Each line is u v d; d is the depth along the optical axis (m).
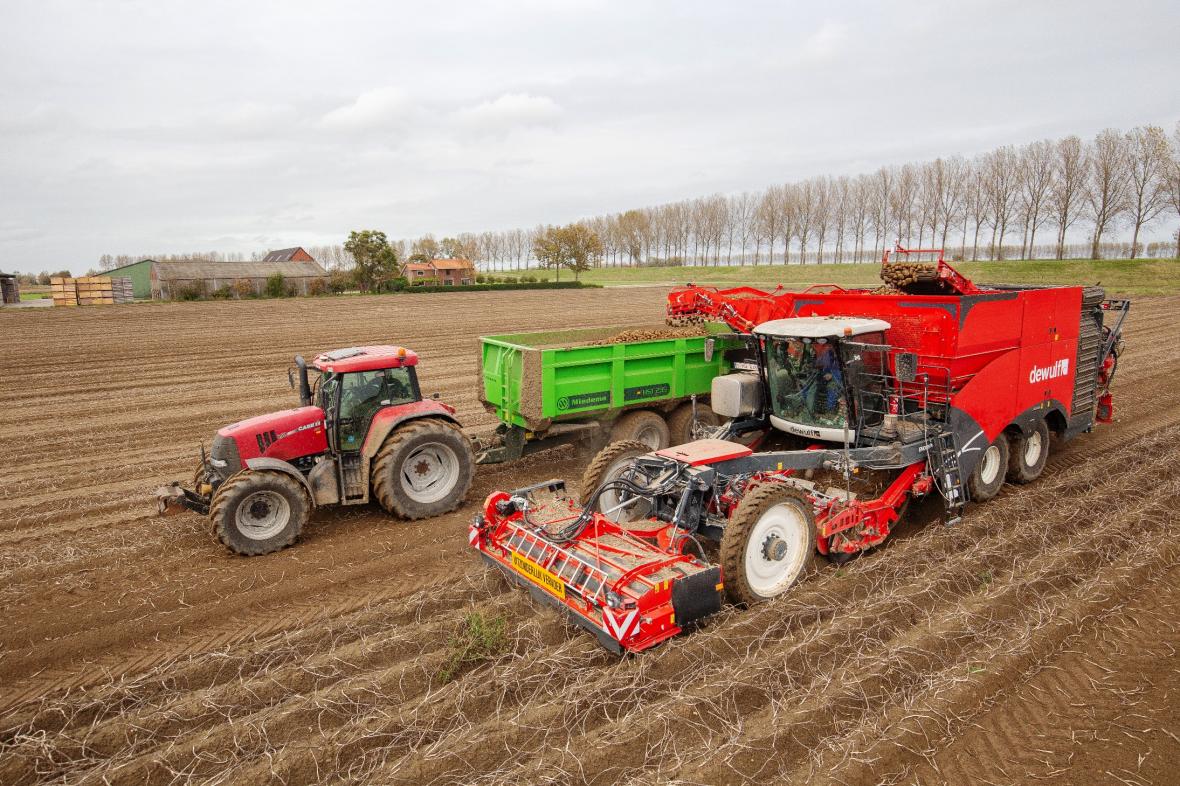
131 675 5.29
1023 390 8.34
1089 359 9.64
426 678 5.06
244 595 6.50
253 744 4.44
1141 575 6.35
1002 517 7.75
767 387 7.94
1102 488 8.53
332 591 6.57
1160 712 4.57
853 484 7.70
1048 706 4.66
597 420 9.67
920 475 7.38
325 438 8.18
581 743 4.30
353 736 4.43
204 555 7.44
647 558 5.52
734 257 106.12
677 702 4.63
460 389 16.14
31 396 16.27
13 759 4.34
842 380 7.20
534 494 7.00
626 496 6.89
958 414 7.48
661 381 9.92
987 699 4.71
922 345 7.71
